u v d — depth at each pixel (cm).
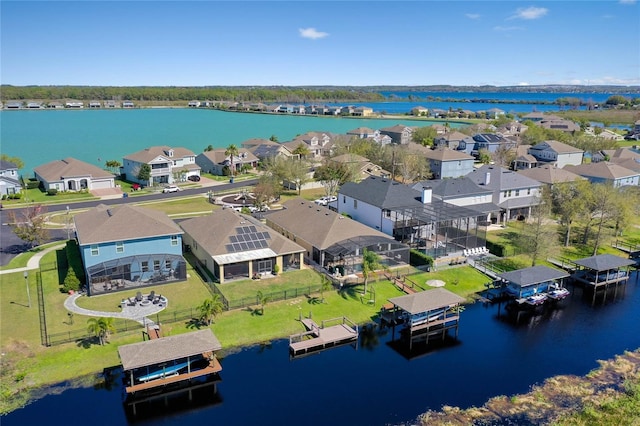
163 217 5606
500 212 7531
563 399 3372
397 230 6338
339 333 4147
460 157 11281
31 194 9375
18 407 3170
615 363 3878
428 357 3950
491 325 4544
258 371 3678
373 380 3597
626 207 6259
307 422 3083
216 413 3177
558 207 6638
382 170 11150
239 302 4588
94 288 4750
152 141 18838
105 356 3712
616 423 3089
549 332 4419
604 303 5100
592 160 12781
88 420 3077
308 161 11812
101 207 5894
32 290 4781
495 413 3200
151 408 3216
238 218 5691
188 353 3366
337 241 5519
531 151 12662
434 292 4484
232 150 11606
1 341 3831
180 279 5109
